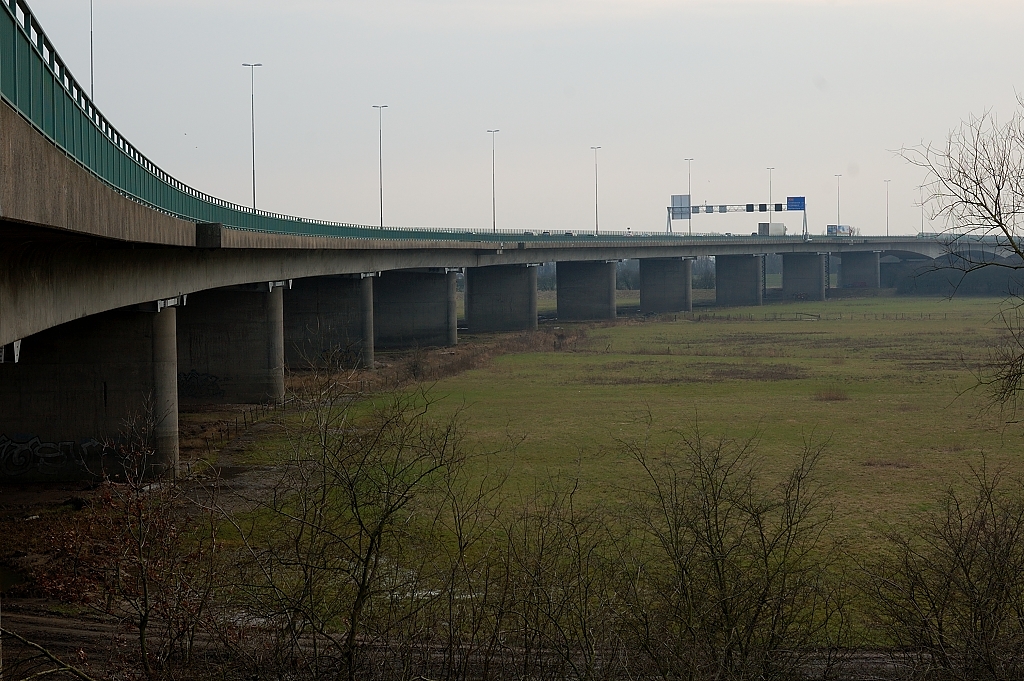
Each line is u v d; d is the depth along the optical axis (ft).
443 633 69.72
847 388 242.58
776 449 168.14
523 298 433.07
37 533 120.06
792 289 640.58
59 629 87.40
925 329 396.57
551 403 223.10
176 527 79.46
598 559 78.38
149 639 84.64
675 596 68.03
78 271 107.55
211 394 225.76
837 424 192.95
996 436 179.11
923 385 244.63
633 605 65.36
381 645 68.03
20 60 65.67
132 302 132.87
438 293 367.25
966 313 477.77
